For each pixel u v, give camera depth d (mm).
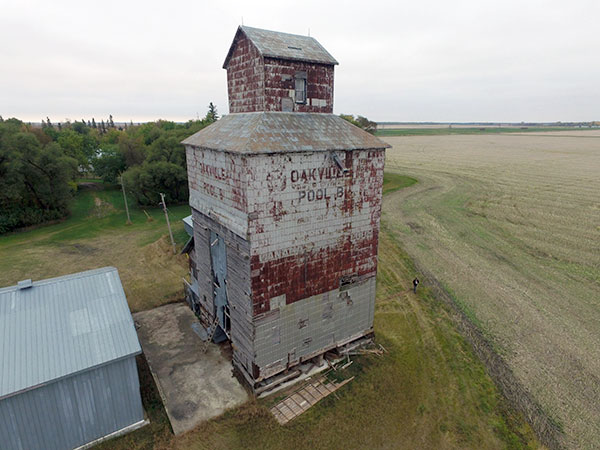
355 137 16062
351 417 14562
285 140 13953
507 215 43406
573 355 18734
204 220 17734
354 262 17031
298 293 15531
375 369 17234
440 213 44375
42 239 38531
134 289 25438
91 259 32031
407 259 30406
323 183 14992
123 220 46031
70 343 13102
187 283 22906
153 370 16906
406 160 91062
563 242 34688
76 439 12922
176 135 63344
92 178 79188
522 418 14750
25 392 11562
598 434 14102
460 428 14180
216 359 17719
